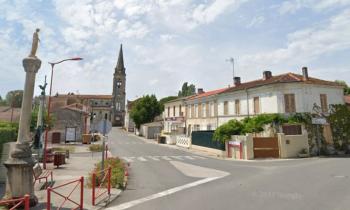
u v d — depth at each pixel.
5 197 7.29
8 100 66.19
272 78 30.34
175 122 48.09
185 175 14.35
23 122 7.69
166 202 8.70
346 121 26.73
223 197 9.25
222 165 18.66
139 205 8.35
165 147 36.62
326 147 25.34
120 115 101.12
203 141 31.00
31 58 7.85
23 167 7.39
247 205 8.15
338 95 27.69
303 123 25.02
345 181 11.51
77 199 8.80
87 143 38.53
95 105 102.75
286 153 23.00
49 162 18.08
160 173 15.03
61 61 16.17
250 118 27.50
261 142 23.41
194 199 9.03
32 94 7.91
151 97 66.44
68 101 74.38
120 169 13.50
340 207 7.73
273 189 10.40
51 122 32.06
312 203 8.20
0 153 10.59
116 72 103.38
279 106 26.02
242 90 30.53
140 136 61.72
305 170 15.02
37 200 7.86
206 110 39.06
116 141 45.66
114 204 8.52
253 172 15.28
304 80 26.12
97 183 10.94
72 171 14.62
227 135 25.86
